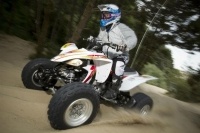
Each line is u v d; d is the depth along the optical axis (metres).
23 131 3.26
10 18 10.41
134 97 5.13
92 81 4.50
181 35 11.32
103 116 4.58
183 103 9.69
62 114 3.42
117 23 4.73
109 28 4.69
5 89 4.35
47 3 8.95
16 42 9.13
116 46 4.39
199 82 12.87
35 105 4.09
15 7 10.84
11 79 5.27
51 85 4.51
